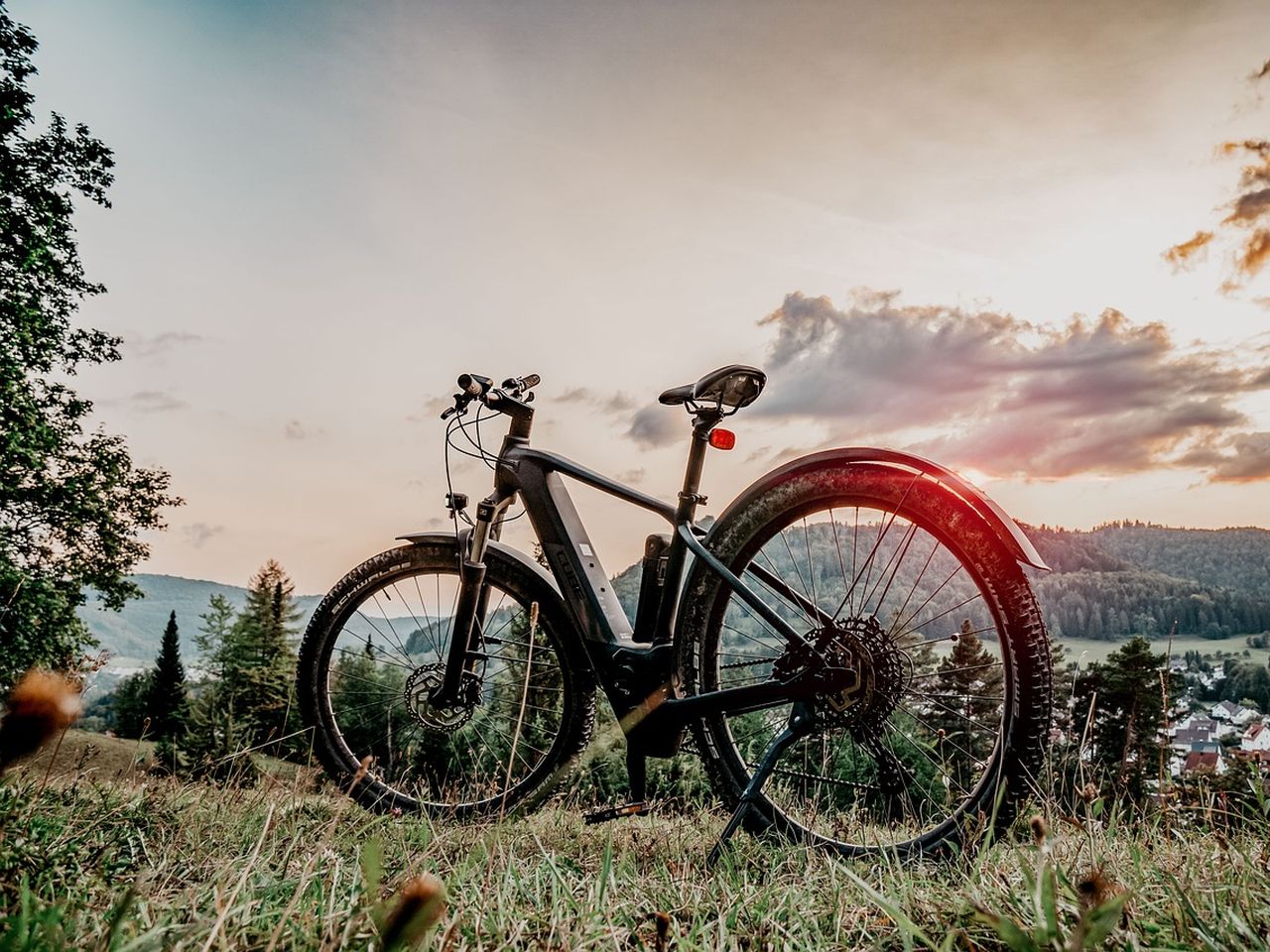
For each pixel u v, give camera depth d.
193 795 2.56
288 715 3.05
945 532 2.24
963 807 2.15
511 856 1.93
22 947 1.10
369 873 0.64
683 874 1.89
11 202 15.50
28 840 1.68
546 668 3.01
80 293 16.80
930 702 2.24
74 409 16.69
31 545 15.96
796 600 2.43
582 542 2.85
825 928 1.61
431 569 3.05
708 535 2.59
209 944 1.16
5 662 13.53
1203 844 1.94
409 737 3.00
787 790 2.55
